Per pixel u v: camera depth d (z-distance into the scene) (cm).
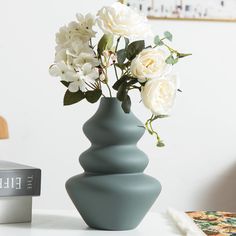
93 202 149
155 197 153
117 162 149
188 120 316
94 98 151
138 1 310
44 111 308
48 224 157
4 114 307
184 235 150
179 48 315
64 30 153
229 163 320
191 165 317
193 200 317
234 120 320
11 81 307
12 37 306
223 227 159
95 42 302
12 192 156
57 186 309
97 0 310
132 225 153
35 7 307
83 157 153
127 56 150
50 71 148
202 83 317
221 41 318
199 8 314
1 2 305
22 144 308
